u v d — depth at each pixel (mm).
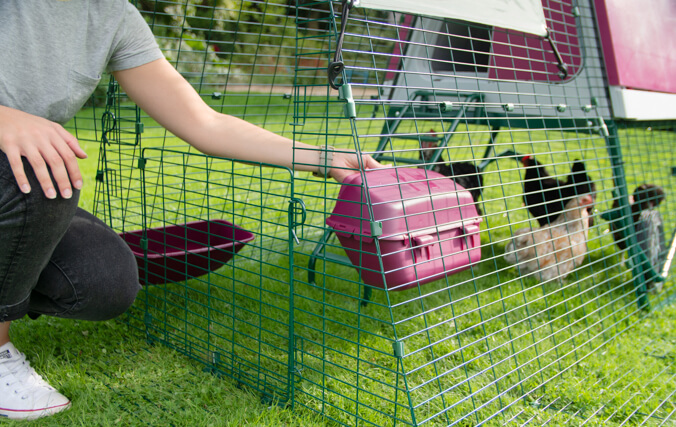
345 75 1299
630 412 1742
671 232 3389
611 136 2646
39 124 1188
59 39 1351
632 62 2695
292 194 1510
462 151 4641
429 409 1630
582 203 2818
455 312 2357
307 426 1516
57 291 1441
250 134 1613
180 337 1957
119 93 2086
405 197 1536
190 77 2816
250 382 1736
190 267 2166
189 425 1505
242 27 3809
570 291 2697
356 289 2572
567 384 1850
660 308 2711
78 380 1667
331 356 1916
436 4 1489
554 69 2840
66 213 1264
